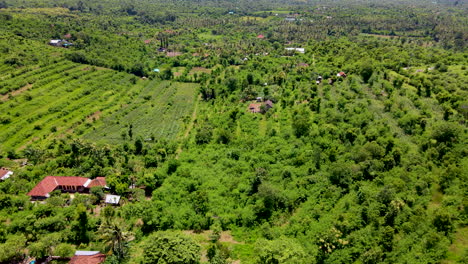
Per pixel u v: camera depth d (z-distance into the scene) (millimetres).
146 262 58719
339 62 168625
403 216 68562
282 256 59531
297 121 107188
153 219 75312
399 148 88750
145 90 181000
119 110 152000
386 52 185875
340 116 109312
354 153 90812
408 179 78562
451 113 105125
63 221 72000
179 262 57656
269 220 75188
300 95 135875
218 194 84125
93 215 78375
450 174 76750
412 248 62000
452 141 89688
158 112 152250
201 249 66000
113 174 90438
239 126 122500
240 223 75500
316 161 90625
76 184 87938
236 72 188500
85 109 148500
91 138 122875
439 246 60812
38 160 101812
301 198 79875
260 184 83875
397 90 128250
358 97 124938
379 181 79438
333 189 80500
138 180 90562
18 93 148750
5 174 92375
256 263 62281
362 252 63125
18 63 167875
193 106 159000
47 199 80062
